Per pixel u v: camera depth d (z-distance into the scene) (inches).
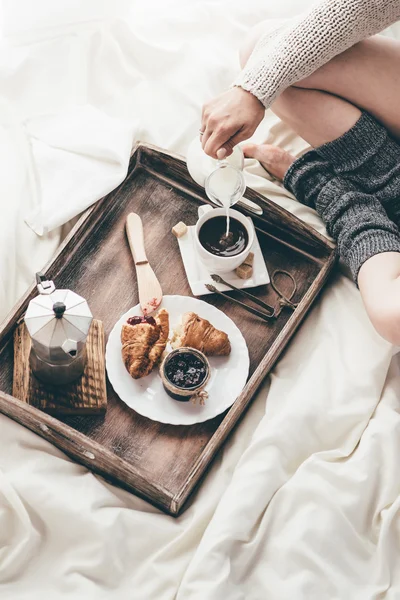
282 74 57.8
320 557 51.5
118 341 56.1
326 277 61.3
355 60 60.4
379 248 57.9
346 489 53.6
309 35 57.1
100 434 53.6
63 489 52.4
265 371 56.2
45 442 54.4
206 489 54.4
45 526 52.1
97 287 59.2
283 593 50.5
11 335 55.8
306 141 65.5
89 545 51.4
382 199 62.3
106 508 52.5
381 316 54.9
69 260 59.7
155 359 54.9
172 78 73.0
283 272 61.7
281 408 56.9
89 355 55.3
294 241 63.4
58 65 71.8
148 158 65.0
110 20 73.0
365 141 61.6
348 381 57.4
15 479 52.2
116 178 62.8
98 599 50.1
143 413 53.9
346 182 62.4
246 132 58.9
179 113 71.1
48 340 48.7
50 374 52.4
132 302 59.1
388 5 56.4
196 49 74.5
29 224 62.3
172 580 50.9
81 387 54.0
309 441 55.7
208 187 58.2
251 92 58.3
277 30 61.8
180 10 76.6
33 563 51.7
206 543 50.9
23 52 71.3
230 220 60.2
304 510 52.9
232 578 50.8
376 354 58.4
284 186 66.9
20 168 65.6
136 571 51.8
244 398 54.6
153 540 52.3
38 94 70.5
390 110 62.2
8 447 53.7
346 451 55.5
